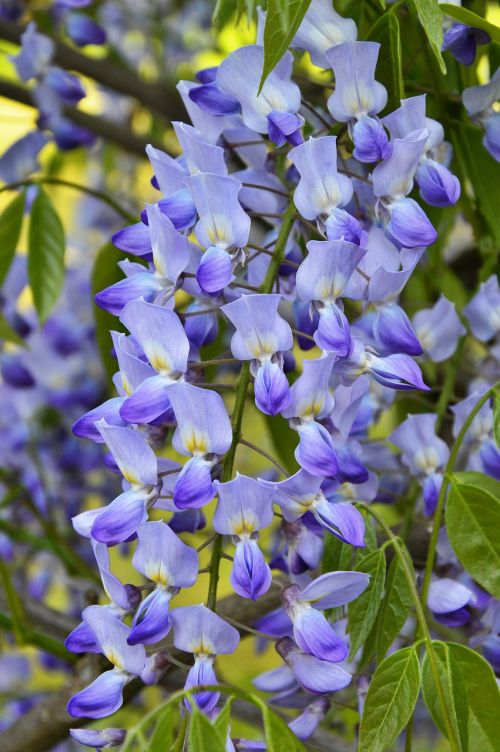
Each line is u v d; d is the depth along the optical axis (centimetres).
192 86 63
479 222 73
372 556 60
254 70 62
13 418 96
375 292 63
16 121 91
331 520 59
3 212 78
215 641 59
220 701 62
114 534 59
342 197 61
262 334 59
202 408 59
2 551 95
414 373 61
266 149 66
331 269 60
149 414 59
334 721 79
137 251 62
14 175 83
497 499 61
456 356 71
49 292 78
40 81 83
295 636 59
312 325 63
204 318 63
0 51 83
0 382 96
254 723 80
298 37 63
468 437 68
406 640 70
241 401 60
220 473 60
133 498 60
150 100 99
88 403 97
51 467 96
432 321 70
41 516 84
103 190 115
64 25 94
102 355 80
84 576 84
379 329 63
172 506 62
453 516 61
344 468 62
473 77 72
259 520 59
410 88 69
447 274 79
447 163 69
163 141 106
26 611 82
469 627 68
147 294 61
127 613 60
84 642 60
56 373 97
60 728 72
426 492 68
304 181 60
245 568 58
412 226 61
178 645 59
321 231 61
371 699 58
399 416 80
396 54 63
